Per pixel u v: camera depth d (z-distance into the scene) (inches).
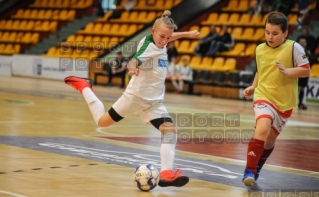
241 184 275.1
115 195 236.4
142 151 370.6
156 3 1294.3
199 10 1176.2
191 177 287.9
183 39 1143.6
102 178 272.2
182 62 1059.9
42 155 331.0
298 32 1024.2
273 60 274.2
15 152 336.8
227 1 1184.8
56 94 867.4
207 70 1018.7
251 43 1058.1
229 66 1032.8
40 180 258.2
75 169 292.2
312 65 947.3
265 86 275.0
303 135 527.8
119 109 259.8
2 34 1437.0
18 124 485.4
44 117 554.3
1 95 789.2
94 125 514.3
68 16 1385.3
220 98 981.8
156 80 256.8
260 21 1099.3
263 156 283.6
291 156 386.9
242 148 411.5
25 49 1355.8
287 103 274.1
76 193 235.0
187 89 1029.2
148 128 513.3
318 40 948.6
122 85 1075.9
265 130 263.9
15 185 243.9
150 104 257.4
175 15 1186.0
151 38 257.6
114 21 1268.5
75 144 386.6
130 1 1315.2
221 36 1049.5
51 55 1264.8
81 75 1154.7
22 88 945.5
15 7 1498.5
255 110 273.0
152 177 246.8
